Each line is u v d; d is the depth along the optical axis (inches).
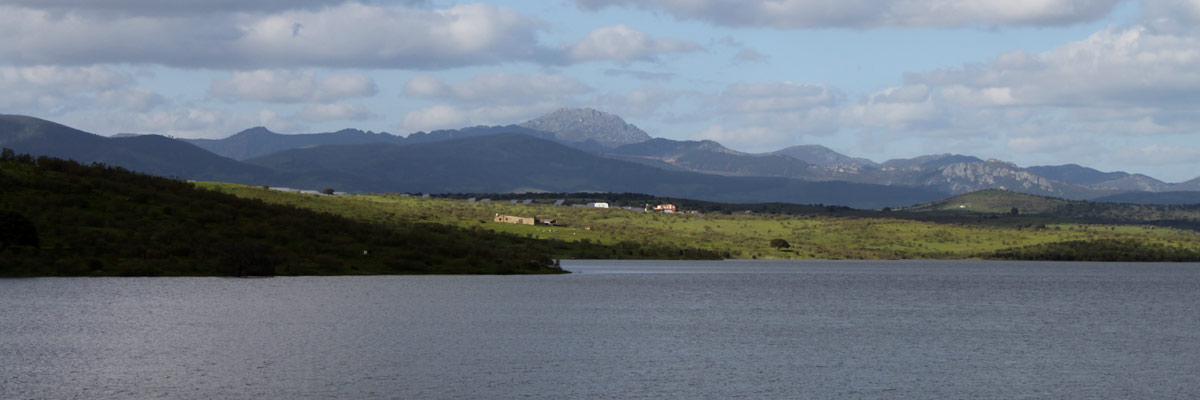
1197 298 5915.4
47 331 3284.9
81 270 5600.4
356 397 2224.4
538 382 2447.1
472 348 3078.2
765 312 4586.6
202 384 2363.4
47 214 6318.9
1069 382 2517.2
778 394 2330.2
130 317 3732.8
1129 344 3356.3
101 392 2252.7
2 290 4714.6
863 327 3900.1
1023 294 6240.2
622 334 3523.6
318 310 4197.8
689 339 3395.7
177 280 5561.0
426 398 2220.7
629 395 2292.1
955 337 3545.8
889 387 2432.3
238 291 5000.0
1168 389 2418.8
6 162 7342.5
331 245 7140.8
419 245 7657.5
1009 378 2576.3
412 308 4399.6
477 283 6190.9
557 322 3919.8
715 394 2321.6
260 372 2549.2
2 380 2389.3
